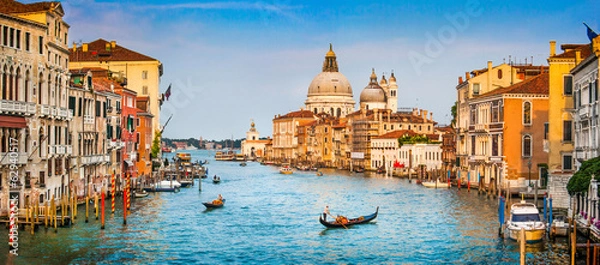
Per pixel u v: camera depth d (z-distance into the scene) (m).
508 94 85.94
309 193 101.06
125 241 52.94
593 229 46.31
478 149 95.31
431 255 49.97
